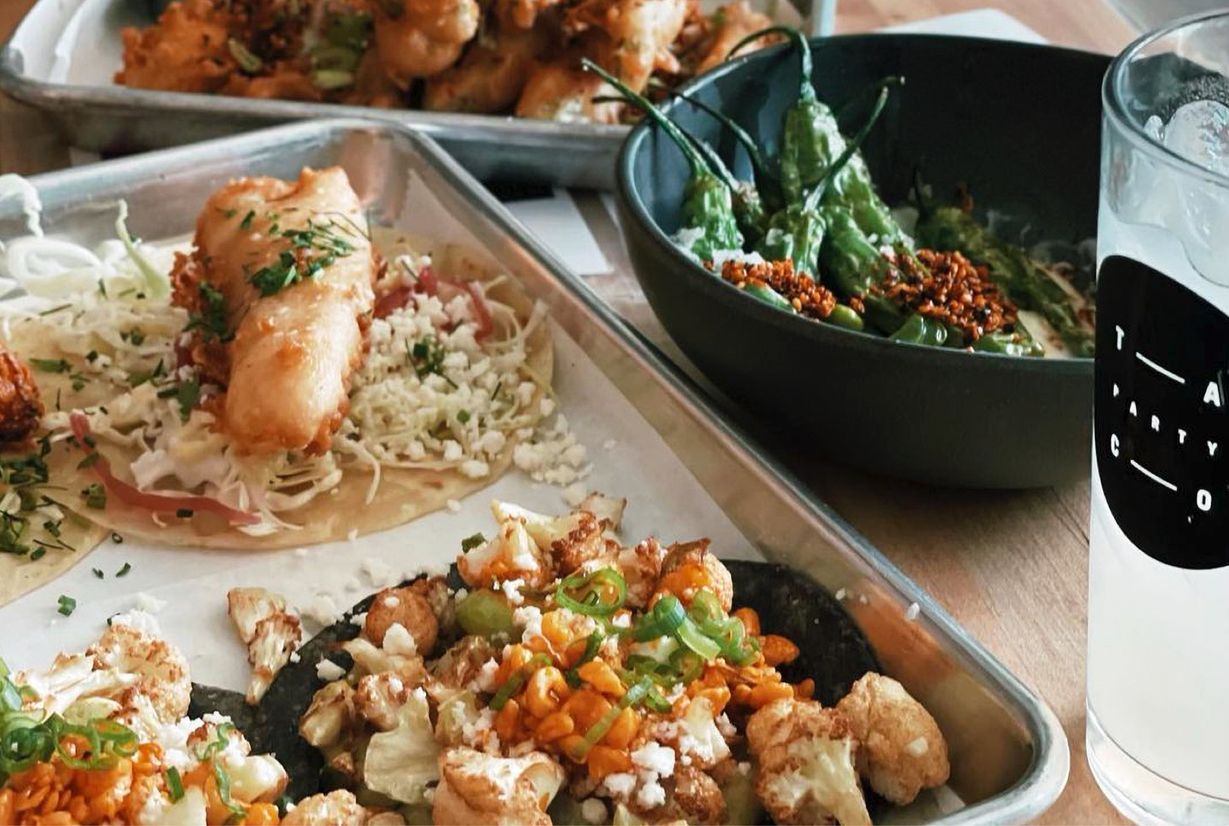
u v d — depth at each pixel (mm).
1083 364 655
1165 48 579
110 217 820
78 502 721
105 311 783
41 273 797
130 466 733
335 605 688
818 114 797
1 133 917
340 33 950
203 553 707
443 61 907
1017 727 607
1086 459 681
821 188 784
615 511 703
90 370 773
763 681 635
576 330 765
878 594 646
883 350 664
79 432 742
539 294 780
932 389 666
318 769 636
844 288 770
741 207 791
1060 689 653
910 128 822
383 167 849
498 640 649
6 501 717
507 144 877
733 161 813
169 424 743
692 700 619
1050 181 809
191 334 766
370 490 727
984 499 718
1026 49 801
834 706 640
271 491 722
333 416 718
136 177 819
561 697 616
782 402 699
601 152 881
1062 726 628
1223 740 562
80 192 811
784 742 611
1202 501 548
